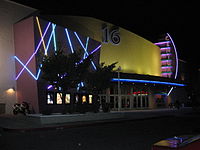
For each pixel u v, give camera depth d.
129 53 44.19
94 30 38.91
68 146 9.55
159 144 3.11
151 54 51.31
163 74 55.66
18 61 26.97
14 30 27.62
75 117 20.48
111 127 17.02
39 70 24.97
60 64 20.16
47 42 25.95
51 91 25.61
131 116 26.41
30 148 9.19
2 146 9.63
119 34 42.41
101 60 38.81
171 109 41.25
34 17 24.98
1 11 27.03
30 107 24.97
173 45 57.69
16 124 17.92
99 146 9.53
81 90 27.08
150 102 44.03
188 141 3.16
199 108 44.34
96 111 24.03
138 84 39.84
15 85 27.08
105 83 24.27
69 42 28.33
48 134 13.31
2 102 25.97
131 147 9.30
